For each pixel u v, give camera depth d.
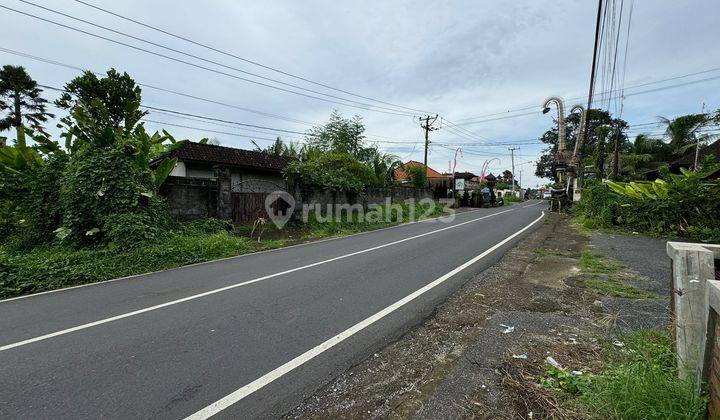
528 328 3.74
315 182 14.85
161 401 2.66
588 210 14.43
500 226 13.72
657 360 2.66
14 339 3.90
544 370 2.92
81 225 8.64
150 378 2.98
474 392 2.65
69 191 8.51
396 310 4.46
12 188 9.25
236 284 5.92
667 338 3.05
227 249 9.10
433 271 6.42
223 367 3.14
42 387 2.88
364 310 4.48
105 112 9.84
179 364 3.21
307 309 4.57
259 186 19.47
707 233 9.24
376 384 2.83
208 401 2.65
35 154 10.34
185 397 2.70
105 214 8.59
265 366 3.14
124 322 4.31
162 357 3.35
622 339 3.35
